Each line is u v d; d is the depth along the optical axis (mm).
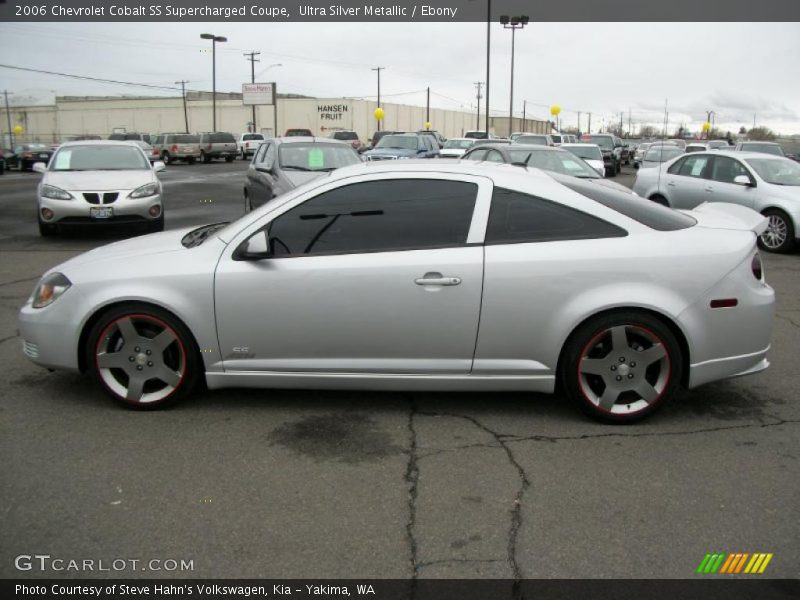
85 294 4199
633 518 3145
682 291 3973
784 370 5180
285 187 10805
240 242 4148
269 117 72000
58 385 4750
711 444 3908
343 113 69250
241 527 3059
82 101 81562
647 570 2779
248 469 3586
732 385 4859
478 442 3920
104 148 12273
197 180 26484
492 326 4020
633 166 43906
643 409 4113
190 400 4500
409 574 2748
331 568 2781
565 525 3086
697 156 12367
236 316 4105
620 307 3980
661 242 4023
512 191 4102
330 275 4023
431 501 3283
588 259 3965
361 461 3684
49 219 11016
